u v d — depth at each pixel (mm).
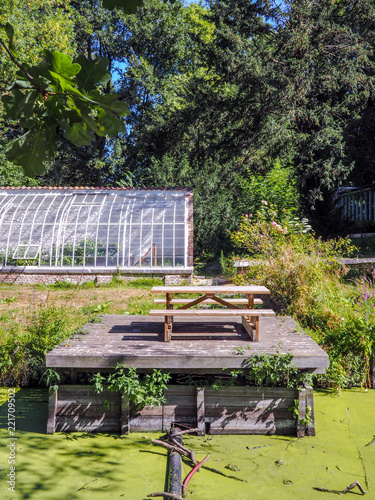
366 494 3617
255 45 20750
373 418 5113
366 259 11023
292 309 7648
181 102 28578
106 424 4812
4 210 16844
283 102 18438
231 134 22406
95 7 28703
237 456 4258
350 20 19672
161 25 28719
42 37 23469
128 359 4762
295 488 3697
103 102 1815
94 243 16016
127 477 3869
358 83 18938
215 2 21406
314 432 4719
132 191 17625
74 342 5340
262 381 5234
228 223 19141
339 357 6082
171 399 4848
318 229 20672
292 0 19031
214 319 6836
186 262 15727
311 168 18797
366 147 20297
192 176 22141
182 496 3533
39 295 12164
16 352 6039
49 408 4758
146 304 10273
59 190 17734
